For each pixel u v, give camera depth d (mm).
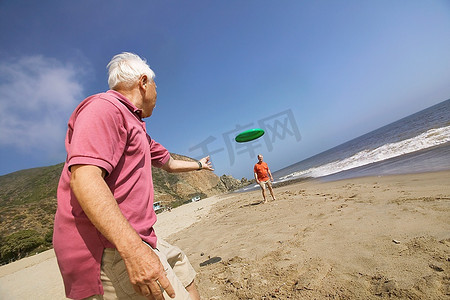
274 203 8797
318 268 2623
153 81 1773
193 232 7527
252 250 3791
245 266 3195
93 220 986
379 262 2467
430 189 5238
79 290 1179
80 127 1107
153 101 1768
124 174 1265
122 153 1252
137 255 995
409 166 9656
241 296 2451
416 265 2256
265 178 9992
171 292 1054
